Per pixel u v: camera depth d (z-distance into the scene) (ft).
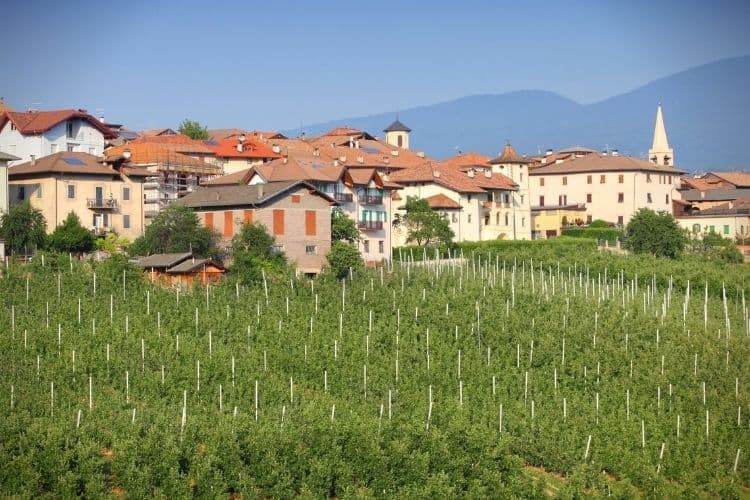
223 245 358.43
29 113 455.63
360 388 250.37
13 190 386.11
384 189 426.92
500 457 210.79
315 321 291.17
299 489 195.11
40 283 299.79
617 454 221.25
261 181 398.62
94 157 401.49
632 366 277.85
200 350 258.98
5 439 196.85
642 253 450.30
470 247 456.04
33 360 243.81
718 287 379.14
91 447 191.83
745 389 267.18
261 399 236.02
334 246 352.08
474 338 290.76
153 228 354.33
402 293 321.11
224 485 190.08
